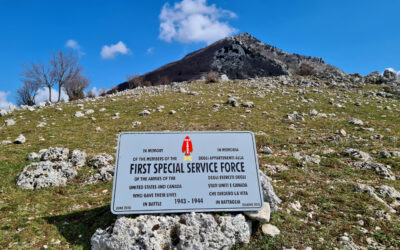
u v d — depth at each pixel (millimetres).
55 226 7562
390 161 11672
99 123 18578
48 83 51688
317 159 12039
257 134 15664
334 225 7426
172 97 27344
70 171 10930
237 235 6645
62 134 16188
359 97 27922
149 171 7355
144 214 6836
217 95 27453
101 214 8234
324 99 26281
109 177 10875
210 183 7359
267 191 7719
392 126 17719
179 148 7711
